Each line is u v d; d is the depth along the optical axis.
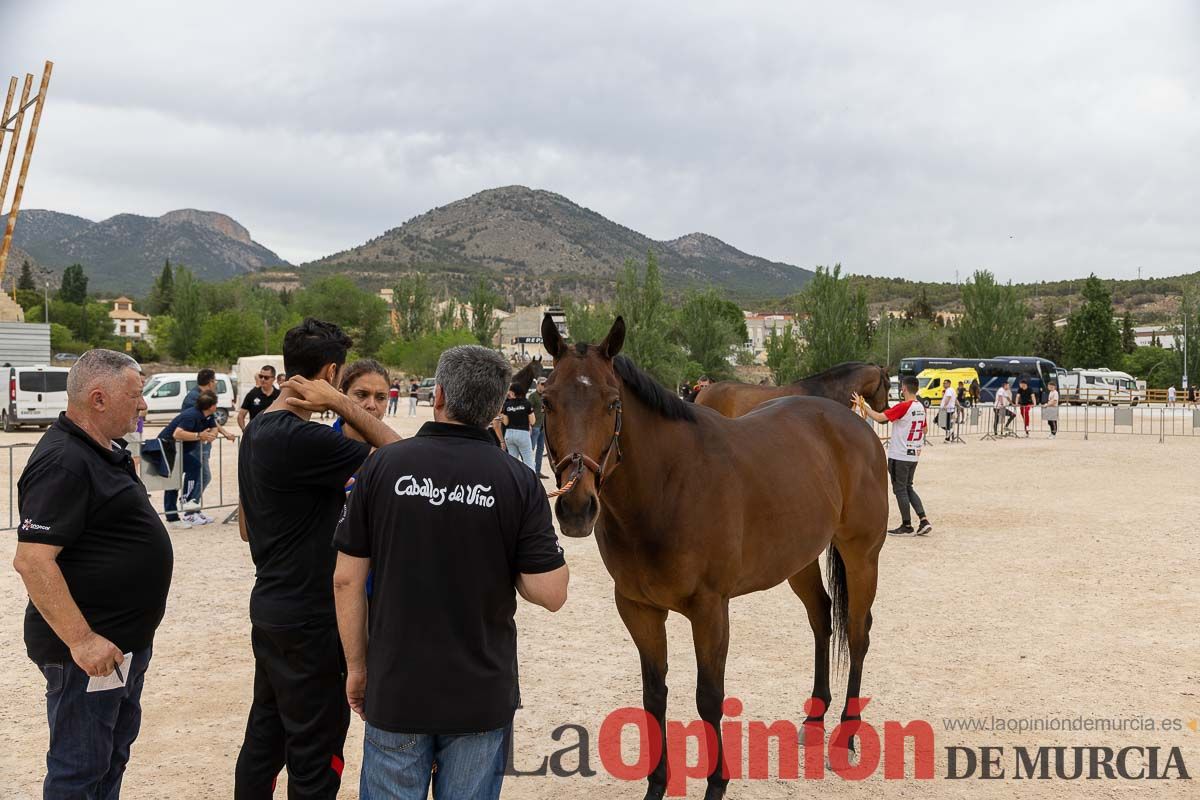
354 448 3.04
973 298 63.72
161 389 31.03
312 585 3.05
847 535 4.93
